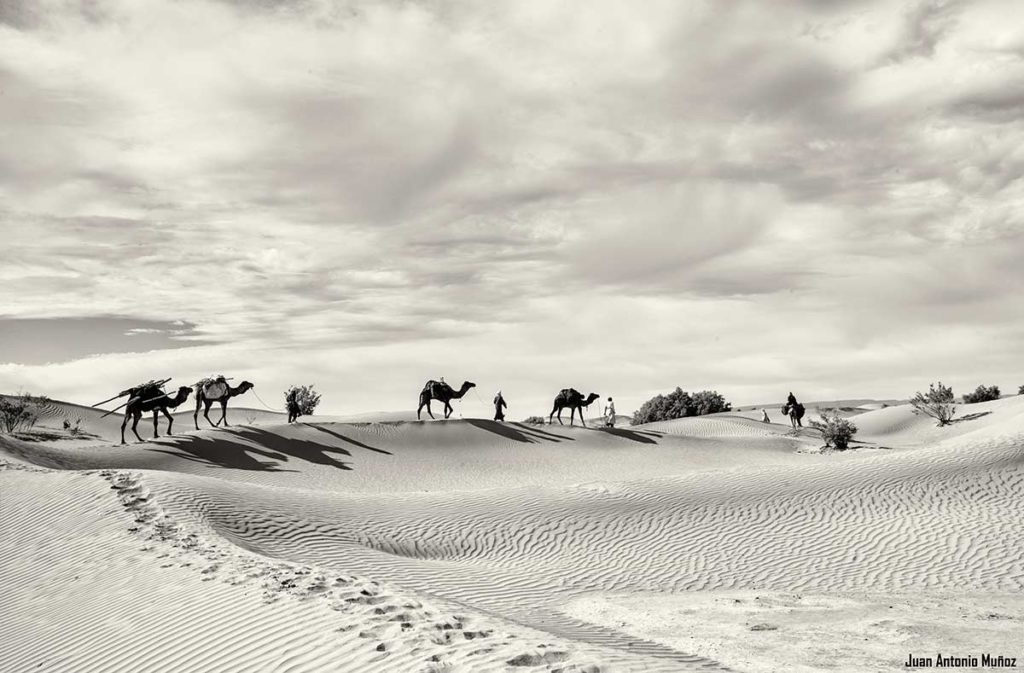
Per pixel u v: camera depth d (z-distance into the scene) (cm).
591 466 4297
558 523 2328
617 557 2050
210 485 2273
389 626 984
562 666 812
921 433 6169
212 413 8481
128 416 3922
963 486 2539
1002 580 1783
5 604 1397
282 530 1986
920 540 2112
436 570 1816
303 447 4253
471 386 5116
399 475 3934
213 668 940
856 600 1616
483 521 2328
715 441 5175
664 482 2738
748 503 2488
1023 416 3772
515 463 4316
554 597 1661
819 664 1083
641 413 8244
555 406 5291
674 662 932
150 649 1054
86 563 1557
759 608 1537
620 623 1399
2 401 5050
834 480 2678
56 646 1155
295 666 890
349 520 2212
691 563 1989
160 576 1399
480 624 1035
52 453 3362
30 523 1856
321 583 1261
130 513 1864
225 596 1219
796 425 6600
